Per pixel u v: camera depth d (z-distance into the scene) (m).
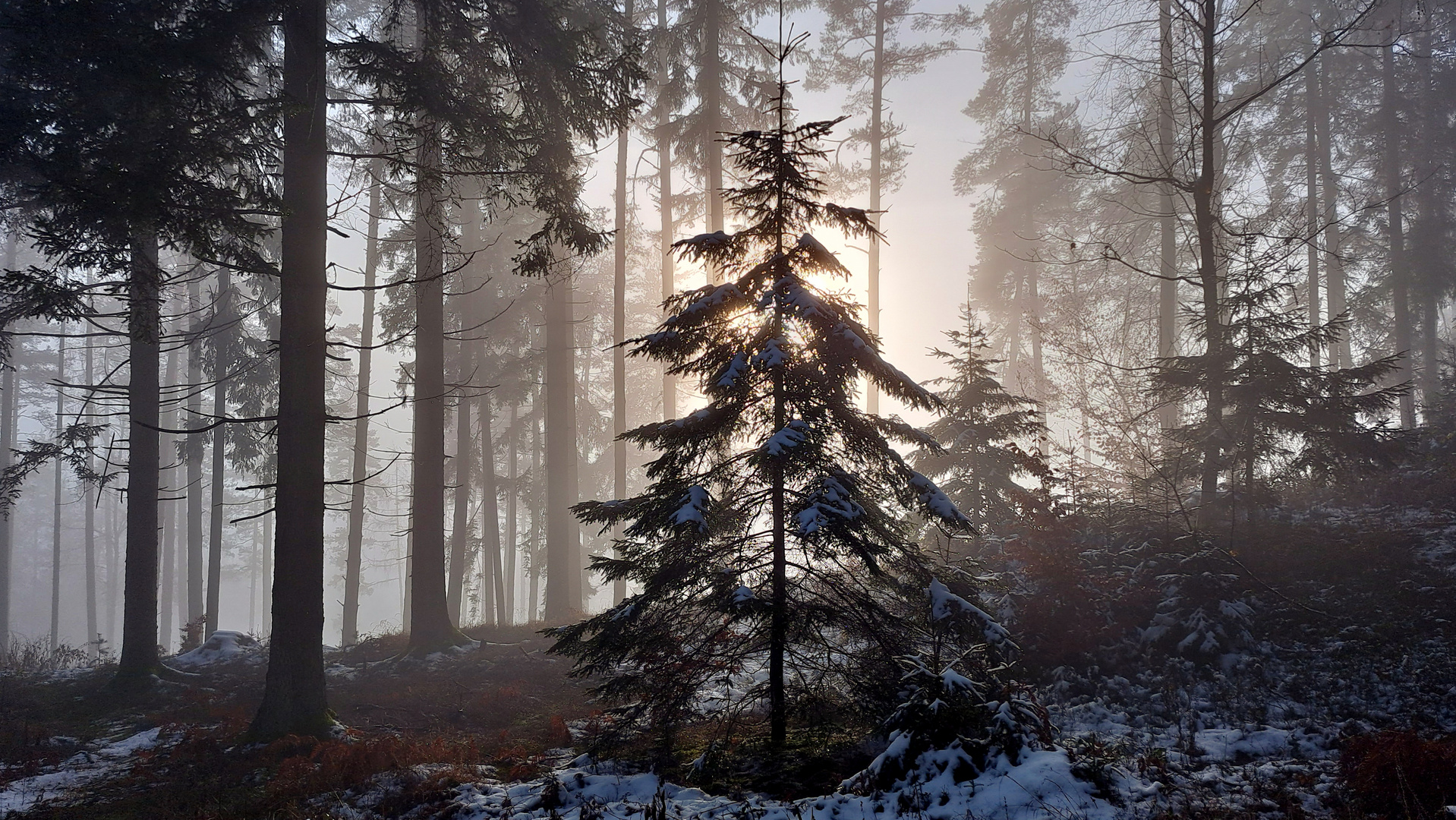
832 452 8.22
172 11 10.30
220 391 24.27
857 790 6.54
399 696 12.48
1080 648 10.32
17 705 12.77
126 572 14.62
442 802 7.29
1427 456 15.31
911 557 8.14
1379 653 9.35
